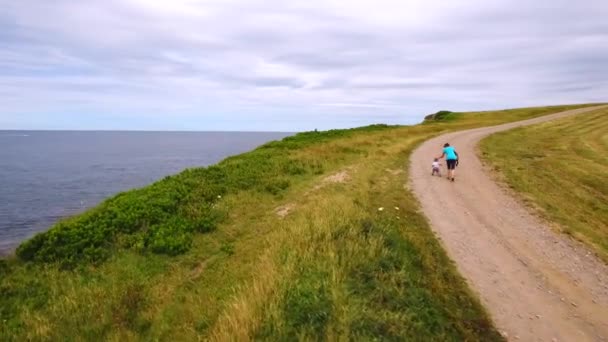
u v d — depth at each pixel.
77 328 7.93
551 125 49.94
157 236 11.73
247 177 18.47
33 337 7.59
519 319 7.29
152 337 7.64
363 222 10.57
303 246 9.09
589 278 8.93
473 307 7.61
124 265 10.43
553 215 13.45
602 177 19.44
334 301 6.55
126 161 93.12
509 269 9.28
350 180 17.70
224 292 8.81
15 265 10.59
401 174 19.70
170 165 81.50
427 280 8.37
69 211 35.03
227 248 11.37
